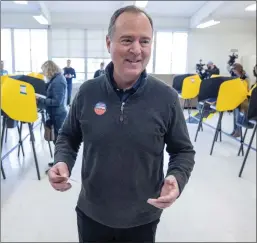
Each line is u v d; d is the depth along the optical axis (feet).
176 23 33.37
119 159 3.10
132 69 2.95
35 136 15.28
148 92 3.12
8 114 8.59
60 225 7.04
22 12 30.81
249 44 34.12
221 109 12.37
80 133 3.62
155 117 3.08
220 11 29.55
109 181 3.18
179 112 3.27
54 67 10.20
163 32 33.60
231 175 10.43
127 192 3.20
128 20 2.84
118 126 3.06
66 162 3.36
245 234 6.79
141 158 3.12
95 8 29.55
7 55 31.65
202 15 28.48
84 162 3.37
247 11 29.73
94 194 3.33
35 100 9.18
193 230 6.95
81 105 3.31
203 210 7.89
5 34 31.35
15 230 6.79
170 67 34.22
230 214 7.70
